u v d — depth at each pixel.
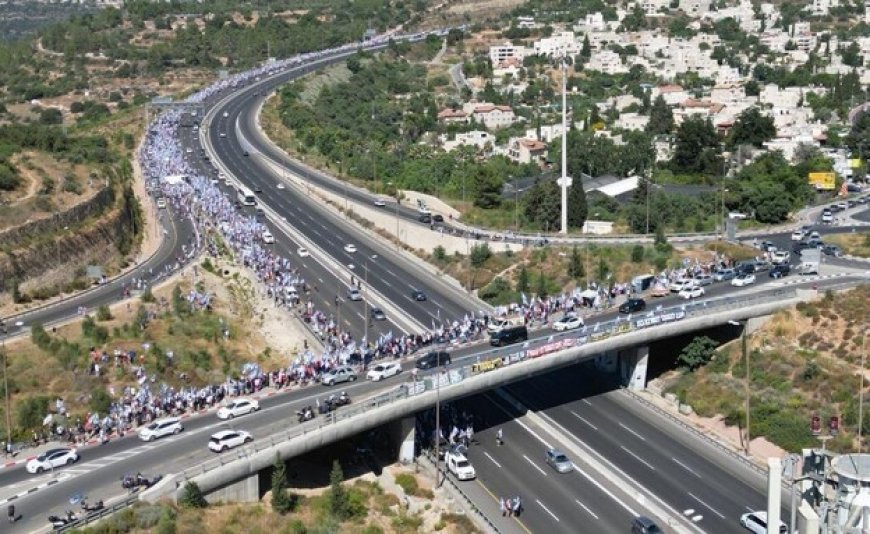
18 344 169.38
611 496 138.62
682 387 172.88
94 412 148.38
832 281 195.50
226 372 168.50
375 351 167.25
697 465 148.00
